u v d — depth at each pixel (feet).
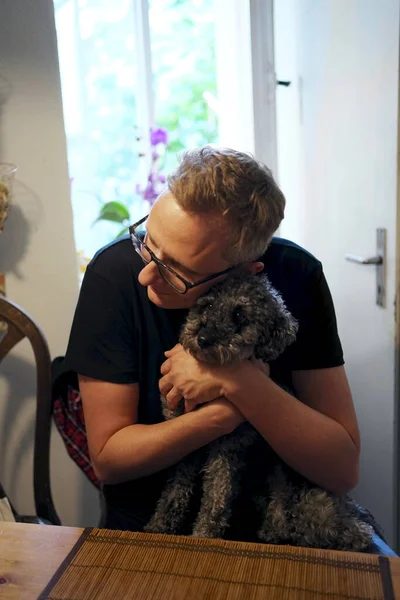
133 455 3.09
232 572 2.12
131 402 3.27
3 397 5.00
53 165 4.77
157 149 5.98
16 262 4.83
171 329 3.26
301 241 6.46
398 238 4.38
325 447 3.12
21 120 4.66
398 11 4.07
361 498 5.44
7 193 4.32
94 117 5.98
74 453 4.22
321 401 3.35
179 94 6.24
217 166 2.66
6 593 2.04
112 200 6.06
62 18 5.65
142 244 2.98
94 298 3.28
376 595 2.00
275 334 2.82
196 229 2.67
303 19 5.86
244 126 6.12
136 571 2.14
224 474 2.98
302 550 2.26
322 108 5.59
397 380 4.57
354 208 5.07
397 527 4.78
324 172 5.66
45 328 4.99
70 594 2.03
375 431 5.04
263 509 3.14
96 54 5.87
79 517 5.40
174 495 3.13
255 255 2.89
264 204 2.73
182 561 2.19
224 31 6.08
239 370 2.95
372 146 4.63
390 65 4.25
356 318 5.24
